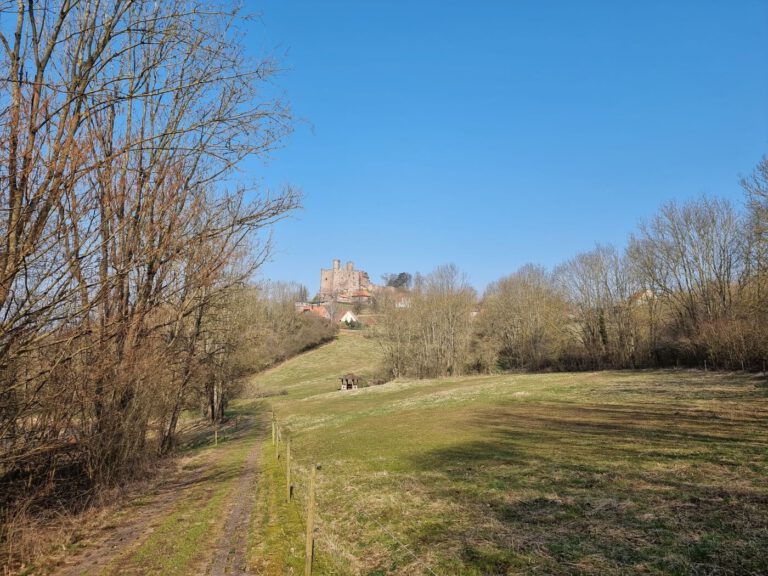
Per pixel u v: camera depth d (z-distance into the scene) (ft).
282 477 58.18
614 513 34.22
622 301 223.71
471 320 258.37
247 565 28.68
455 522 35.81
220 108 57.52
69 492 47.26
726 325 156.46
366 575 28.30
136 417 61.67
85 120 40.68
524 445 64.54
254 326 135.03
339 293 580.71
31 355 39.70
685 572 24.26
